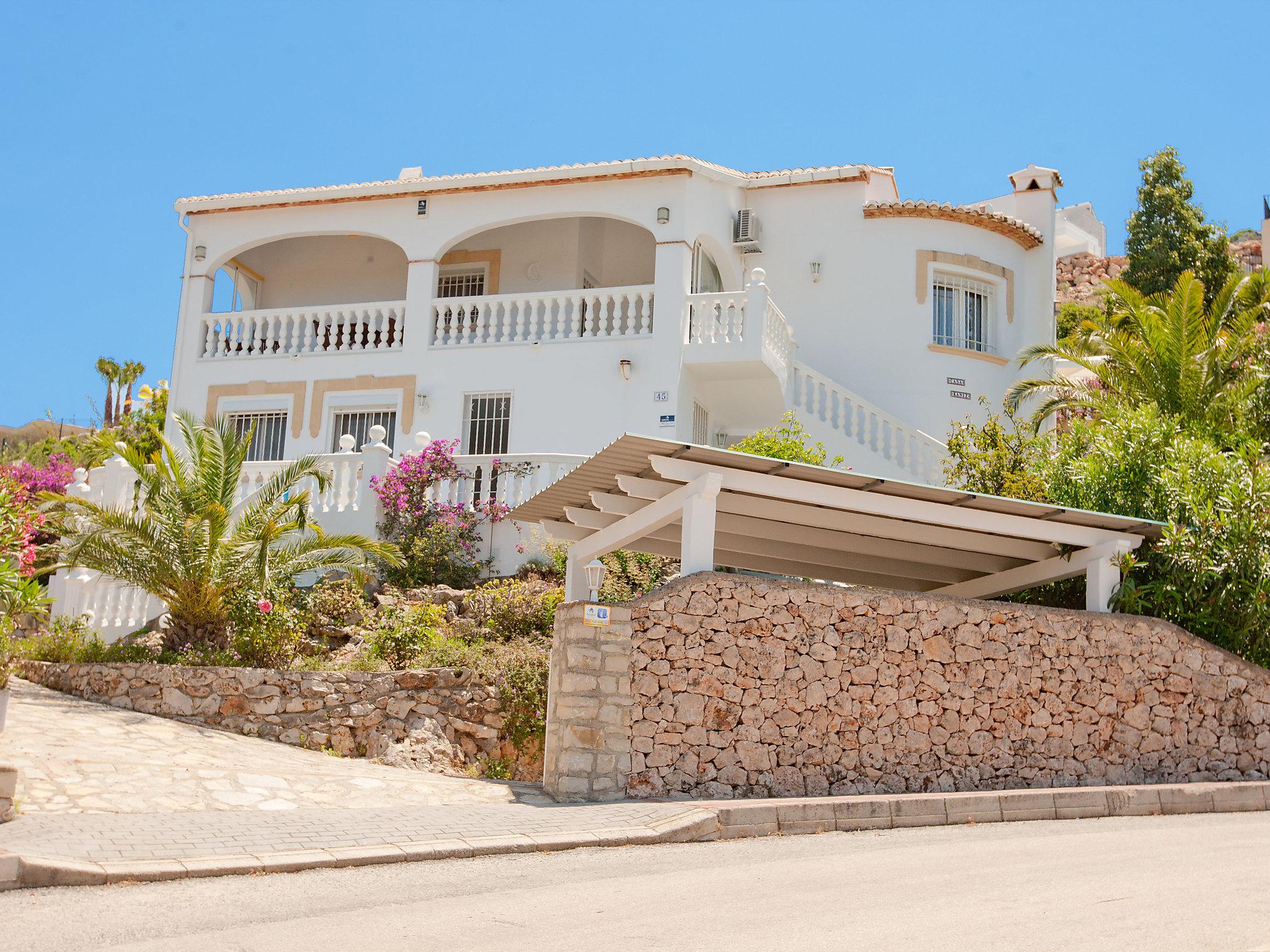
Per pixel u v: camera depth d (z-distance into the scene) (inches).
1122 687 473.7
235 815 364.8
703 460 434.6
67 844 311.3
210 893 283.1
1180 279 749.9
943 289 935.7
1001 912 260.5
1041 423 827.4
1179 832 380.8
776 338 856.3
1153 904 266.2
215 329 952.9
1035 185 997.2
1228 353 751.1
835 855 338.6
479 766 499.2
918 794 423.2
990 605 466.0
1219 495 508.1
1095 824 403.9
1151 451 553.0
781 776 426.6
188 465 593.3
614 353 848.3
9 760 390.6
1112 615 480.7
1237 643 499.8
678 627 427.8
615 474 470.6
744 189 948.0
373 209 920.9
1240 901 268.2
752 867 319.6
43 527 573.6
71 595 676.1
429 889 290.8
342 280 1019.9
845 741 436.5
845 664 442.3
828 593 446.3
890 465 842.8
